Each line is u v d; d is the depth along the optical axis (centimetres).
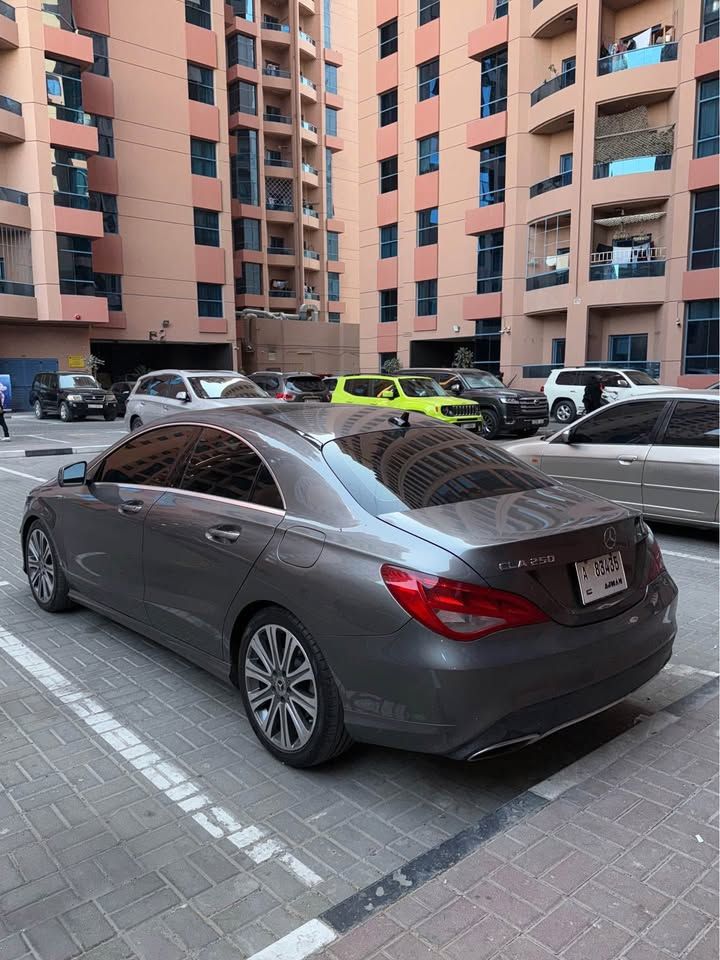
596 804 282
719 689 388
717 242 2525
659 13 2697
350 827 277
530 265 3152
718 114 2481
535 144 3084
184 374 1423
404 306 3809
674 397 757
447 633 258
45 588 518
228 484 360
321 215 5753
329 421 375
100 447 1630
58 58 3162
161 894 240
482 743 261
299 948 215
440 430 395
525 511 308
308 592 294
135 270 3747
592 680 283
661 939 214
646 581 321
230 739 344
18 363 3369
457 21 3378
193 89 3903
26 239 3188
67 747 337
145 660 437
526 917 224
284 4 5406
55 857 260
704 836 262
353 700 282
